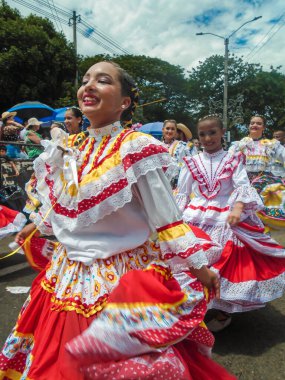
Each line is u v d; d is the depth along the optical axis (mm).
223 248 3020
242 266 2971
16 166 6461
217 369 1649
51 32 22891
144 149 1562
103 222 1592
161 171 1568
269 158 5758
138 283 1406
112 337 1289
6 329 3088
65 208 1643
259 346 2877
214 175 3205
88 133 1849
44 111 13172
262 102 38531
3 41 20094
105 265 1568
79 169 1666
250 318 3357
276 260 3059
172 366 1346
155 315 1381
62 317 1505
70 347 1261
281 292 3018
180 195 3377
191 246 1511
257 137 5945
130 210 1611
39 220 1824
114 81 1694
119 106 1731
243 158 3164
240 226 3049
